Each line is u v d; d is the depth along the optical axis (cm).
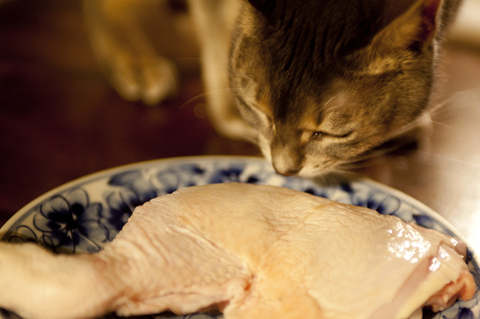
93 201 39
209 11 48
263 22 40
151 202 37
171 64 61
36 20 73
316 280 34
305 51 39
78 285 33
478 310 34
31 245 34
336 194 41
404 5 38
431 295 33
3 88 56
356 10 39
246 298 34
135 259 34
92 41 66
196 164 42
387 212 40
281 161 41
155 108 55
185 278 34
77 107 54
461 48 65
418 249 34
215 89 51
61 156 47
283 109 40
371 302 33
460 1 47
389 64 38
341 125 40
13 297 33
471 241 40
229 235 35
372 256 34
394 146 47
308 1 39
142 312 34
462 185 45
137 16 59
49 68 60
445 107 53
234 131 52
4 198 43
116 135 51
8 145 48
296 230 35
